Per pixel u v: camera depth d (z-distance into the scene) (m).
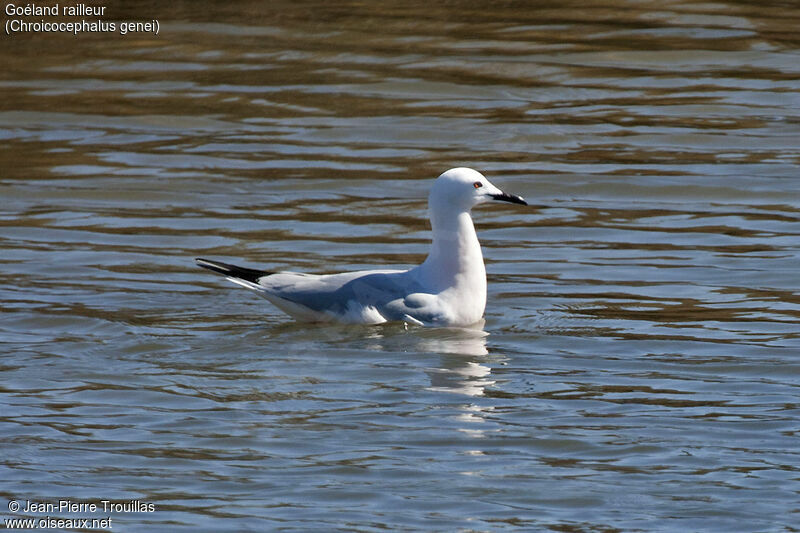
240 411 11.50
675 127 21.02
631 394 11.85
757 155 19.84
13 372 12.42
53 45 25.08
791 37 24.81
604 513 9.56
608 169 19.42
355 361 12.73
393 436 10.95
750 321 13.81
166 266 15.84
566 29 25.47
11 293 14.76
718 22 25.75
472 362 12.71
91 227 17.27
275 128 21.28
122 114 21.91
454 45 24.67
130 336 13.43
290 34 25.47
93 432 11.06
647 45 24.50
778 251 16.11
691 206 18.02
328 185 18.91
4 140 20.83
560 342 13.27
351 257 16.14
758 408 11.49
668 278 15.29
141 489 10.02
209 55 24.52
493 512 9.59
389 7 27.05
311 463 10.45
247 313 14.25
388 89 22.75
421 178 19.22
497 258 16.16
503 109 21.91
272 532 9.33
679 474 10.17
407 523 9.45
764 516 9.47
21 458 10.54
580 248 16.48
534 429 11.05
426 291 13.80
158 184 18.98
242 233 17.06
